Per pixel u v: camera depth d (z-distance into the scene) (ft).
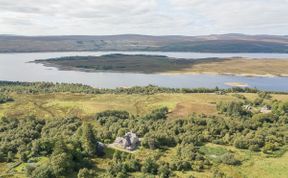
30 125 589.32
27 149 473.26
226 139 552.82
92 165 447.83
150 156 473.67
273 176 435.53
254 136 556.51
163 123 625.41
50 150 466.29
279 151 512.63
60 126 593.83
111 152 493.77
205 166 459.32
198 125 615.16
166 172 431.02
